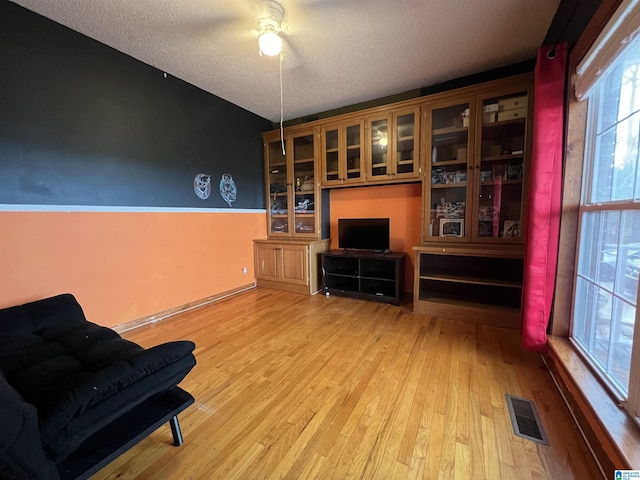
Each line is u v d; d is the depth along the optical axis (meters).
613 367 1.34
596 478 1.12
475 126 2.70
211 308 3.16
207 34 2.21
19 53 1.96
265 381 1.79
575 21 1.66
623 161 1.33
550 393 1.63
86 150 2.32
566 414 1.46
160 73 2.80
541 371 1.85
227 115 3.56
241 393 1.68
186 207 3.12
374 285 3.67
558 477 1.12
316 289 3.76
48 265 2.13
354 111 3.41
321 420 1.45
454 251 2.67
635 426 1.08
